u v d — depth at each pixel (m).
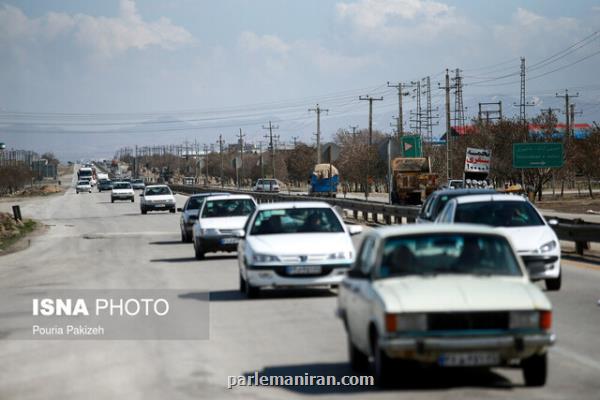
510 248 27.14
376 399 24.73
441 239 27.12
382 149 117.50
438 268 26.41
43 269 72.19
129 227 131.75
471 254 26.78
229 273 62.81
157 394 26.48
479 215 51.09
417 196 165.00
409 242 27.02
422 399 24.50
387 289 25.23
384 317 24.14
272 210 51.31
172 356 32.75
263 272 46.84
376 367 25.36
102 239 107.88
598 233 67.75
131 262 75.06
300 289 52.12
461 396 24.69
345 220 130.75
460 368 28.48
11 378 29.78
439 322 24.03
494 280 25.95
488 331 23.98
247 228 50.91
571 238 71.69
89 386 28.03
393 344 23.92
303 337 35.84
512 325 24.12
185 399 25.75
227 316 42.12
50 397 26.56
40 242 107.31
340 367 29.73
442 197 61.09
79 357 33.34
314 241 48.06
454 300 24.28
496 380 26.67
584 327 36.53
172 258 77.69
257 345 34.34
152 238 106.94
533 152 190.25
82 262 77.31
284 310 43.53
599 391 25.05
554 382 26.31
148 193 177.88
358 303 27.17
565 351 31.30
